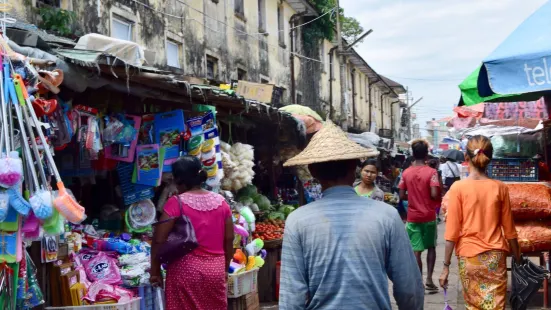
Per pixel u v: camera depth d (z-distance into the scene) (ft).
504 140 28.63
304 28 80.74
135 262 16.97
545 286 20.53
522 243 19.63
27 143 11.60
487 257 14.30
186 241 13.62
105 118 17.94
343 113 98.43
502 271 14.39
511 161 22.27
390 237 8.79
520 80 11.73
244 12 59.06
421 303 8.96
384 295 8.64
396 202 49.90
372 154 9.19
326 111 88.12
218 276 14.06
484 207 14.42
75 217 11.50
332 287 8.57
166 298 13.99
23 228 11.62
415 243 23.77
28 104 11.64
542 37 12.08
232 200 24.12
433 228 23.77
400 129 186.29
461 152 45.09
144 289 16.84
